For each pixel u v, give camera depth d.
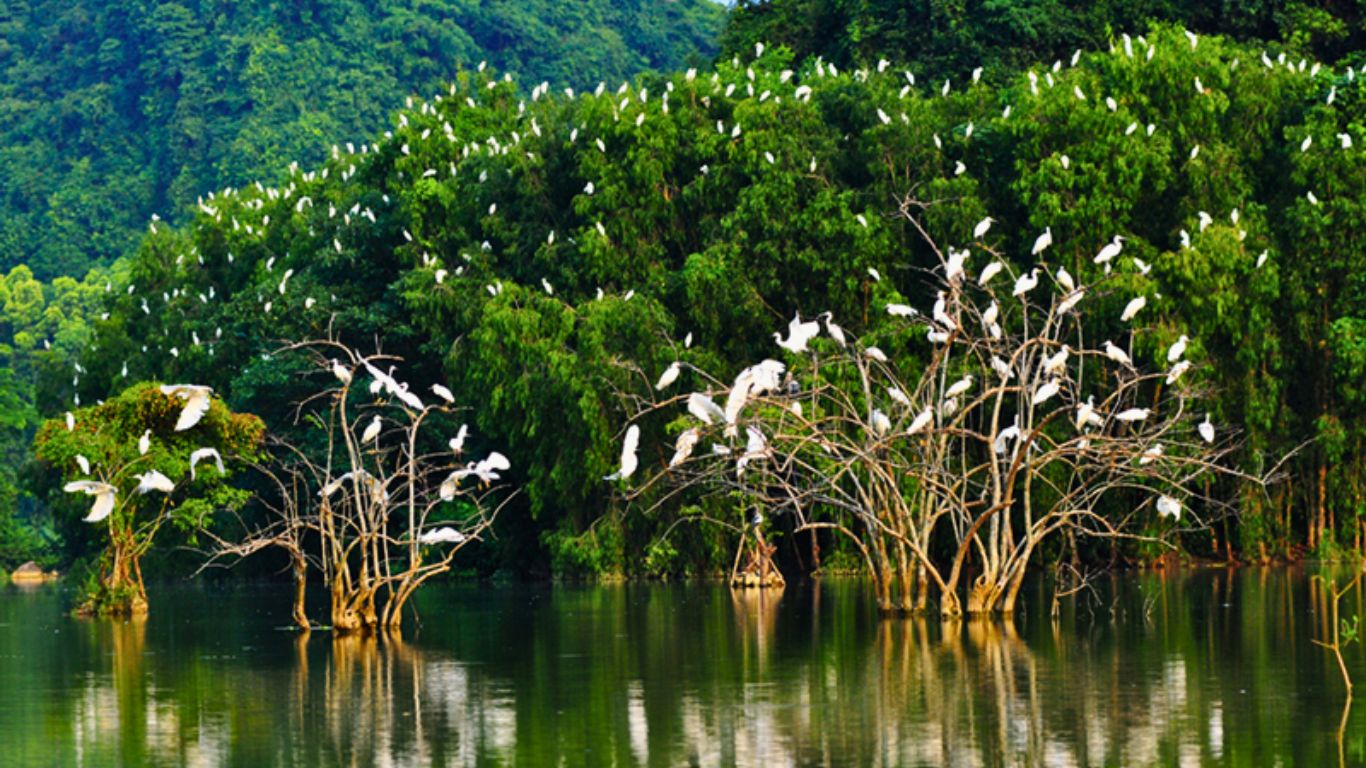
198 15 194.88
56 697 33.16
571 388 60.34
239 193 94.69
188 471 53.66
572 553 61.50
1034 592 52.34
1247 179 62.50
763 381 31.61
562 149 69.50
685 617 46.59
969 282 59.41
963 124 64.25
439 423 70.06
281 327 72.56
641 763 25.39
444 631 44.03
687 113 67.00
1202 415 58.28
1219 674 32.94
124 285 91.38
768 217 62.00
